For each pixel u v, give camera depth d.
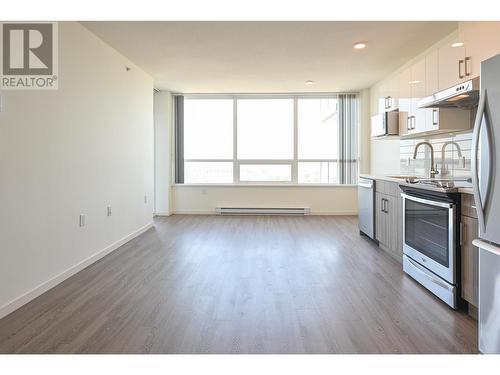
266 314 2.54
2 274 2.51
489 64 1.94
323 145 7.36
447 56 3.29
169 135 7.08
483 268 2.02
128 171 4.90
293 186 7.25
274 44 4.21
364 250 4.36
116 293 2.94
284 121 7.40
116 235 4.50
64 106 3.31
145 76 5.54
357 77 5.91
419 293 2.93
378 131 4.83
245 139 7.43
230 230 5.65
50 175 3.09
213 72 5.53
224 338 2.19
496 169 1.91
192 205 7.38
